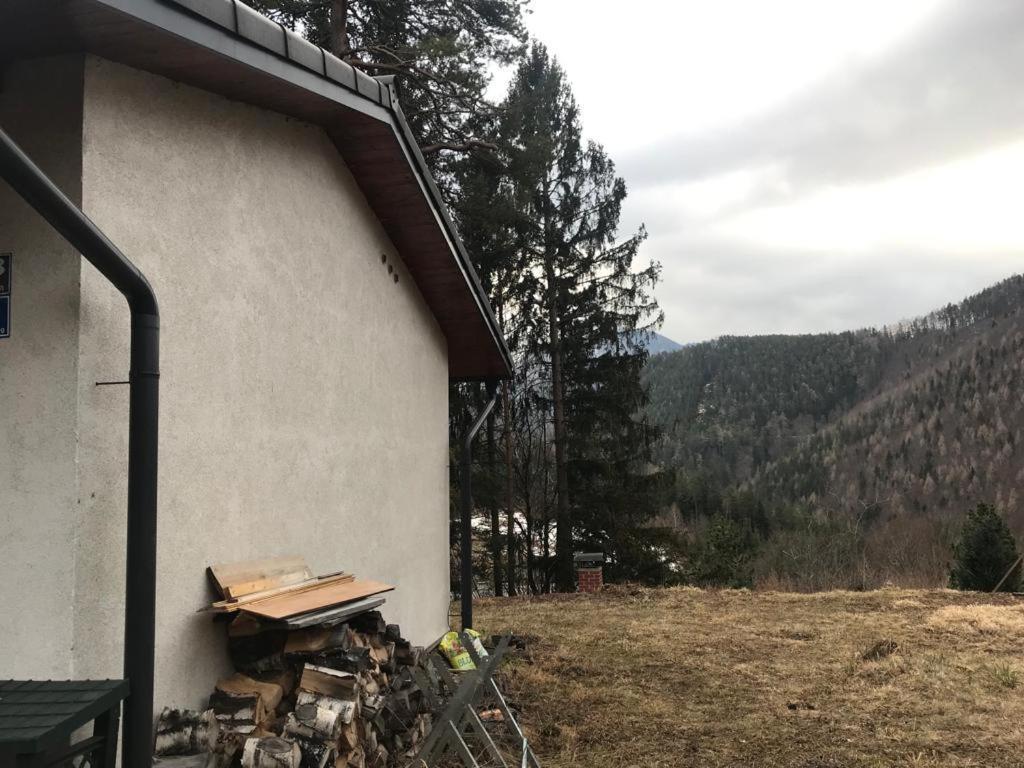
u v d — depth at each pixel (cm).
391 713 452
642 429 2505
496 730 593
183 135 382
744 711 664
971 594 1347
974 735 600
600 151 2634
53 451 309
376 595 501
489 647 888
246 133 437
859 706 678
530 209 2253
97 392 319
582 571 1527
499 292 2309
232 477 413
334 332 545
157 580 352
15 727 230
